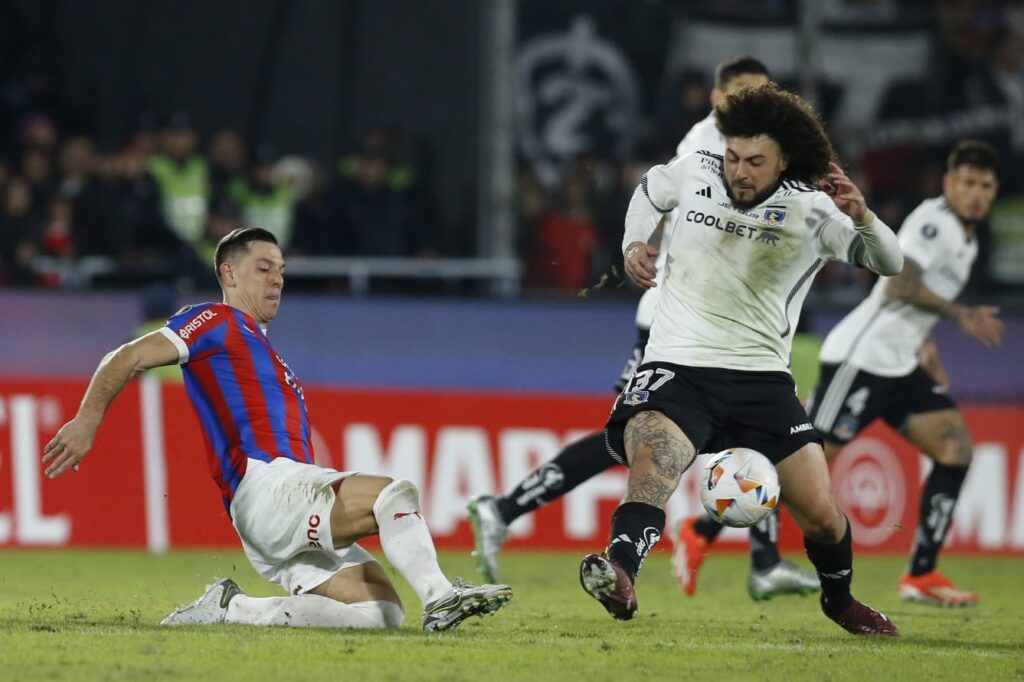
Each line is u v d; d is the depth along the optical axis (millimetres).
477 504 27531
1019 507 41062
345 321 44781
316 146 54438
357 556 20141
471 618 22625
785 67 53531
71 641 18109
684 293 20172
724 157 19984
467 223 51938
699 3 53469
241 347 20109
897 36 53906
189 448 38219
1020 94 53750
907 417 29766
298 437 20312
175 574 30922
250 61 54562
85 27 54188
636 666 17266
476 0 54219
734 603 27766
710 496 19719
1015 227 51500
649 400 19688
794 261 19938
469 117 53938
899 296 29172
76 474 37562
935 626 24125
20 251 46906
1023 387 46094
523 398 39625
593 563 17625
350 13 54594
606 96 53062
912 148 53406
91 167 48438
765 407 19969
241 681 15328
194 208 47938
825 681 16578
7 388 37375
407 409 39094
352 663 16562
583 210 49375
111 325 44656
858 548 40438
